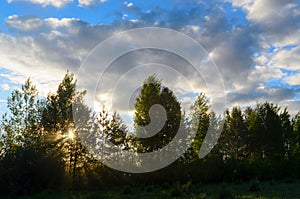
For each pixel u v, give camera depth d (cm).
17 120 2330
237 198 1388
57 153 2189
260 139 3694
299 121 3919
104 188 2295
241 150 3778
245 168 2994
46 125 2369
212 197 1438
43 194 1655
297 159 3328
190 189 1659
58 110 2388
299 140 3794
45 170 1912
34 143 2238
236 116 3869
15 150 1975
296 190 1886
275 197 1457
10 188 1820
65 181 2136
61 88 2431
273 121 3678
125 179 2434
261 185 2370
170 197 1471
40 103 2406
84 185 2316
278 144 3631
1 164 1852
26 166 1862
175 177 2545
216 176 2834
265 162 3400
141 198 1442
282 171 3225
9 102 2328
